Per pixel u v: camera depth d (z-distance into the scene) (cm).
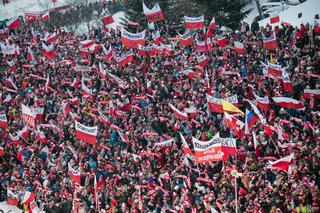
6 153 8644
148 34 10819
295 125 6812
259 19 12125
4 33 12788
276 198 5622
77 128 7519
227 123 6869
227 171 6203
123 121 8131
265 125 6450
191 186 6369
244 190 5909
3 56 11881
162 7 11900
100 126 8306
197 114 7619
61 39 11800
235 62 8594
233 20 11881
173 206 6322
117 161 7312
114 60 10125
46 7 15838
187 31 10288
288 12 10969
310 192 5581
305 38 8544
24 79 10631
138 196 6600
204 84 8256
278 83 7631
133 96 8806
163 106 8100
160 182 6662
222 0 11794
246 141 6675
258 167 6162
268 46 8356
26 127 8494
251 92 7612
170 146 7150
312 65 7744
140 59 9844
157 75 9038
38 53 11588
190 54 9362
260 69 8225
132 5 11931
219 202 5972
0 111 9862
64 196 7275
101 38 11250
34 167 8050
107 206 6712
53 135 8644
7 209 7844
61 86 10100
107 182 7000
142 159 7156
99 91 9425
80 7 15612
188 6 11819
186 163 6644
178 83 8544
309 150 6178
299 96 7394
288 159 5834
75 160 7744
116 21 14588
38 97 9975
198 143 5944
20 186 7888
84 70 10094
